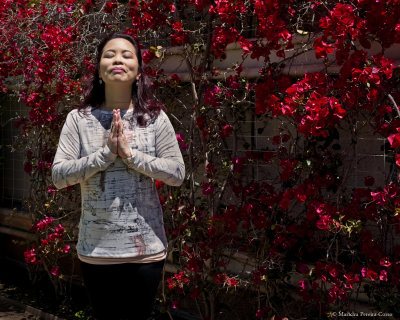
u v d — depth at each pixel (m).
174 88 4.02
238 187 3.62
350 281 2.92
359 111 3.06
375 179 3.40
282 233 3.41
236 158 3.62
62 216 4.76
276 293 3.53
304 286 3.15
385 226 3.03
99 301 2.48
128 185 2.41
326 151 3.42
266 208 3.56
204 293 3.76
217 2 3.25
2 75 4.80
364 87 2.79
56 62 4.33
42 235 4.86
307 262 3.50
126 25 4.49
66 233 4.88
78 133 2.52
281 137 3.48
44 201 4.84
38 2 4.44
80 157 2.51
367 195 3.04
